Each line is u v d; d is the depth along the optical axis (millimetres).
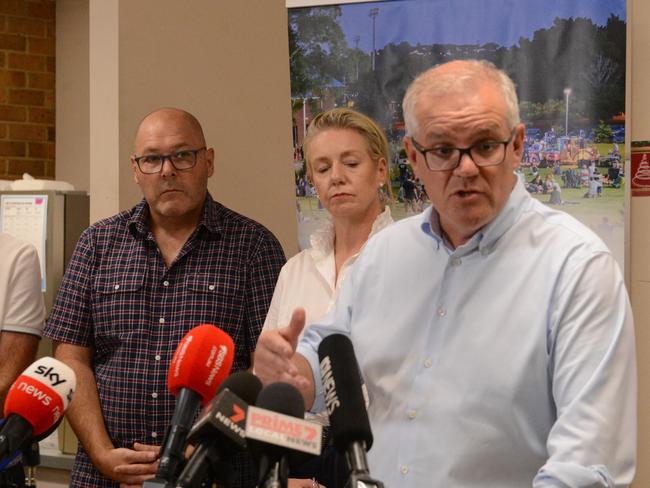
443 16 2939
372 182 2402
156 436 2699
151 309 2760
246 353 2799
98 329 2781
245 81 3932
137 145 2805
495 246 1664
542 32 2791
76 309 2801
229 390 1157
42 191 3752
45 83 5590
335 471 2104
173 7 3766
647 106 2818
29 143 5547
